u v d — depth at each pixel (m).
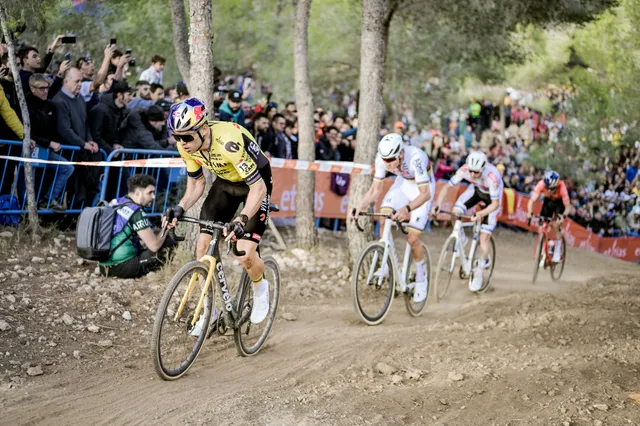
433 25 11.84
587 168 15.12
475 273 6.34
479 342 4.61
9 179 5.89
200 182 3.75
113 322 4.25
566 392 3.61
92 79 6.80
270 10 13.39
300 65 7.01
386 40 8.87
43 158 5.86
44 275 4.89
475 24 9.88
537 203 11.88
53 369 3.50
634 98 15.20
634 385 3.78
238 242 3.67
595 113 15.58
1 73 5.78
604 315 5.50
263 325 4.59
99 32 9.89
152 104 7.11
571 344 4.64
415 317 5.39
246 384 3.52
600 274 8.73
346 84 14.06
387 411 3.27
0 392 3.16
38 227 5.73
